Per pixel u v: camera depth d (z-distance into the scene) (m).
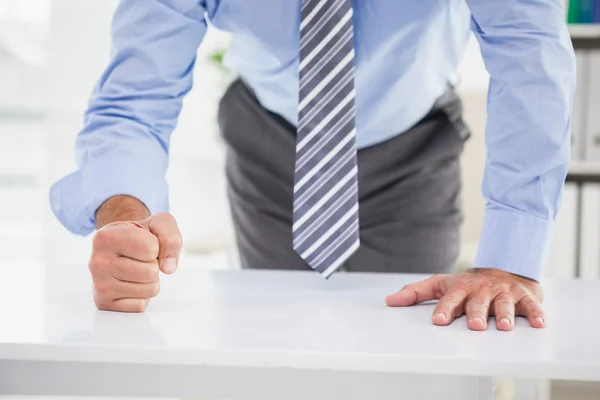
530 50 0.92
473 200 2.26
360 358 0.67
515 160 0.93
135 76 1.05
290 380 0.70
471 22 1.01
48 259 3.10
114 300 0.84
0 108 3.90
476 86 2.47
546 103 0.92
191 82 1.13
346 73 0.92
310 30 0.93
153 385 0.72
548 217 0.93
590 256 2.43
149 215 0.99
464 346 0.71
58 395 0.72
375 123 1.26
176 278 1.05
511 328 0.78
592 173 2.41
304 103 0.93
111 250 0.83
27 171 3.99
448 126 1.32
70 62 3.04
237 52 1.29
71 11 3.02
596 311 0.88
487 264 0.94
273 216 1.41
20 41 3.59
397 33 1.10
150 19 1.05
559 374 0.66
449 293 0.85
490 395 0.69
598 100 2.38
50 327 0.76
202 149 3.27
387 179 1.32
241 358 0.68
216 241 3.18
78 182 1.04
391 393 0.70
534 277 0.92
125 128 1.04
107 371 0.72
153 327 0.77
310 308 0.87
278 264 1.44
